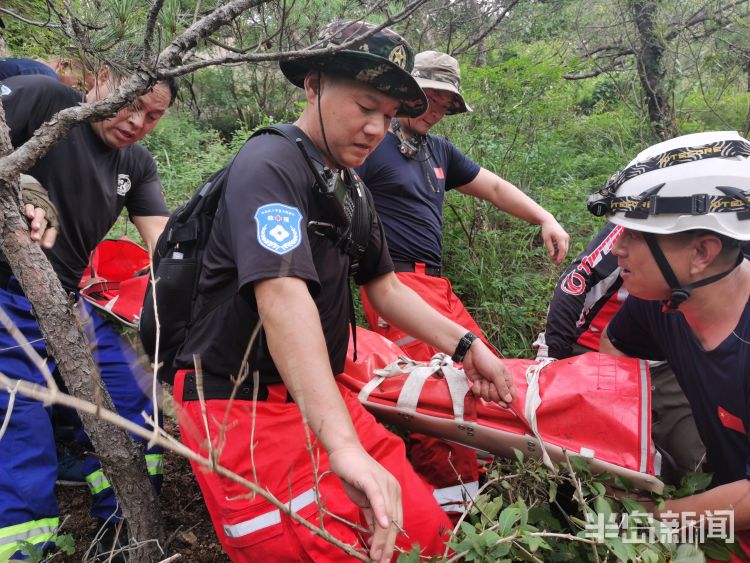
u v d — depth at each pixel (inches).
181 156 243.4
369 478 54.3
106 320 98.5
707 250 65.5
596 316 110.3
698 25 272.2
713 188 64.2
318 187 67.5
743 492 65.3
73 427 107.1
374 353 92.7
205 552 93.8
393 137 123.6
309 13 109.0
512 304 156.6
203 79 357.7
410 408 81.9
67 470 108.3
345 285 74.5
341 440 57.4
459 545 59.9
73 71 84.8
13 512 73.9
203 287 69.3
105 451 74.1
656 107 254.2
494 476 77.7
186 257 71.4
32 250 66.4
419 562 61.7
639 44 259.8
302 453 66.6
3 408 78.7
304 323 60.3
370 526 58.8
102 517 91.7
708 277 66.8
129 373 96.0
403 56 72.1
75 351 69.9
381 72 65.4
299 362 59.4
